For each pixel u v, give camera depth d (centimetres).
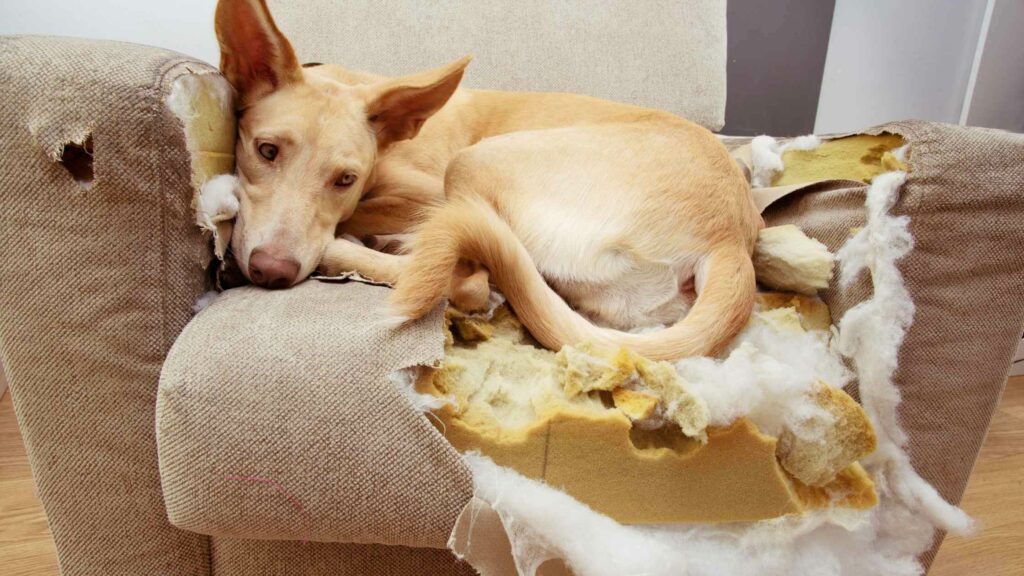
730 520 88
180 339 81
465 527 80
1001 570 128
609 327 106
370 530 80
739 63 231
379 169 124
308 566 91
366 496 78
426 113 118
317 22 147
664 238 103
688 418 84
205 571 92
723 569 89
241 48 103
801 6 229
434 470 78
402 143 130
